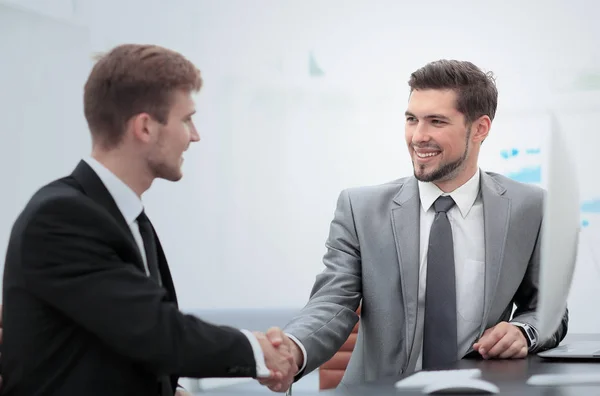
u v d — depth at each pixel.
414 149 2.01
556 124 1.49
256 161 4.77
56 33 4.41
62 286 1.13
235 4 4.71
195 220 4.76
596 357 1.75
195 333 1.23
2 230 4.28
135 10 4.63
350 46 4.68
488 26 4.61
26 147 4.37
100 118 1.27
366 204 2.10
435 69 1.98
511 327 1.88
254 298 4.76
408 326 1.97
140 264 1.25
